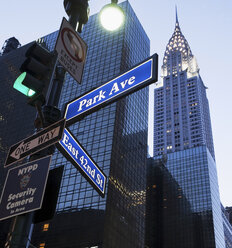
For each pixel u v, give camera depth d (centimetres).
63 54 902
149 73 846
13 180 805
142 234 10931
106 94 908
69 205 10000
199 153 18688
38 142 816
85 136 11362
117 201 10025
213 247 15412
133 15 15038
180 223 16912
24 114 14450
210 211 16400
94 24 15038
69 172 10744
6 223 10325
